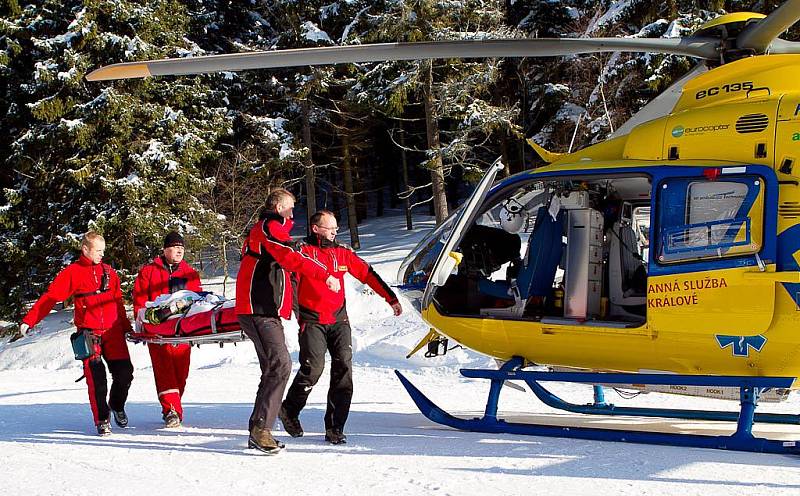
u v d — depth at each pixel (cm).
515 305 574
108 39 2167
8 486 473
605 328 518
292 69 2631
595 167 530
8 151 2456
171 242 686
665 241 496
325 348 558
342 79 2634
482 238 615
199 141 2383
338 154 3156
